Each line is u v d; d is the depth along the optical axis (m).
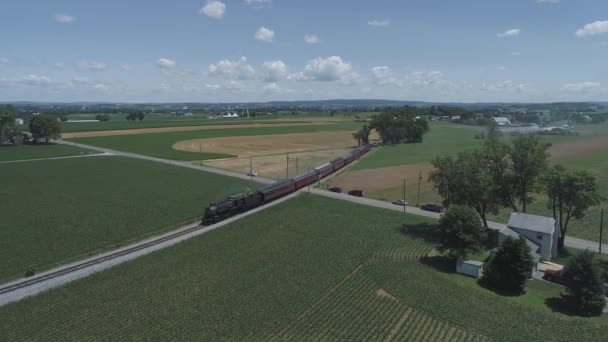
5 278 53.44
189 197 95.50
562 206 68.12
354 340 40.91
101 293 49.59
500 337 41.47
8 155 159.25
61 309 45.88
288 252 63.00
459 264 57.94
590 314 47.50
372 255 62.22
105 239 67.50
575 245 68.19
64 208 84.88
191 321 43.88
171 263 58.34
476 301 48.62
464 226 59.00
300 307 47.03
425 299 48.78
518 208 87.25
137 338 40.88
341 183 113.44
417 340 41.00
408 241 68.19
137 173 125.44
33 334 41.25
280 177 122.38
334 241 67.75
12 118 194.88
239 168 138.12
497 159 72.69
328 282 53.38
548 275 56.56
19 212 81.56
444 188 73.75
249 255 61.72
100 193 98.62
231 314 45.34
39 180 113.19
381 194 100.94
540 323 44.12
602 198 65.19
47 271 55.94
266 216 80.56
